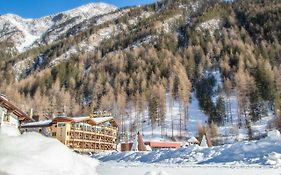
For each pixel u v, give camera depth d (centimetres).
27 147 936
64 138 6588
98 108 14388
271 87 12862
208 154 3014
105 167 2030
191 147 3284
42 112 13712
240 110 12162
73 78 19275
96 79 18888
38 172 867
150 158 3341
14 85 18950
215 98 14675
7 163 848
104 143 7506
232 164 2594
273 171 2019
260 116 11625
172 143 8431
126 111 14238
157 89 14600
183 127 12119
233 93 14688
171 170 2123
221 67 17388
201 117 13025
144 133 11675
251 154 2795
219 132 10981
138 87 16238
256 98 12062
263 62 15400
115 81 17725
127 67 19988
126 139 9544
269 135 3034
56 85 17475
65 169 943
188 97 14425
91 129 7225
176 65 18238
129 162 3152
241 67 16488
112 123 7975
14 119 4178
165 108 13250
